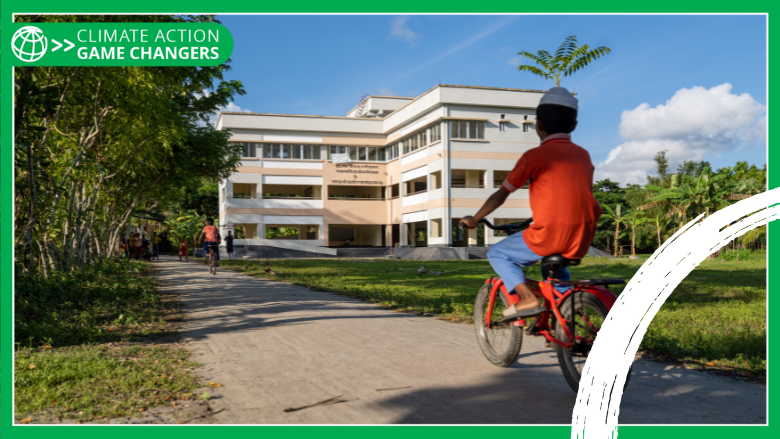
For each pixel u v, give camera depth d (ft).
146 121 41.42
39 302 26.68
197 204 189.16
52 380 12.83
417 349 16.89
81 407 11.13
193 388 12.48
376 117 170.40
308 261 110.42
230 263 90.58
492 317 14.71
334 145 159.94
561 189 11.12
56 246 43.93
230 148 77.77
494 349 14.89
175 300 31.68
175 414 10.74
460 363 14.93
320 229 157.07
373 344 17.75
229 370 14.30
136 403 11.39
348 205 158.81
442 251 126.31
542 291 12.28
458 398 11.68
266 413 10.81
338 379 13.28
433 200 136.26
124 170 59.93
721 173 126.82
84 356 15.43
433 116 136.05
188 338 19.22
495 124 135.23
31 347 16.79
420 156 142.82
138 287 38.01
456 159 132.57
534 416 10.53
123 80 33.83
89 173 47.73
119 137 46.55
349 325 21.88
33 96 22.43
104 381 12.96
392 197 159.02
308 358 15.69
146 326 21.85
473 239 134.31
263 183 153.89
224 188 159.12
